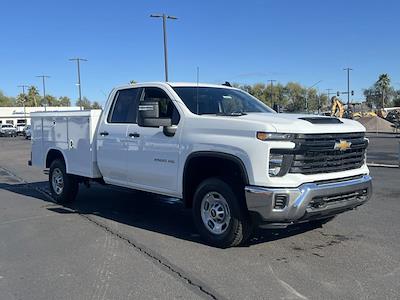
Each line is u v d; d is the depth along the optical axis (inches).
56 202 389.1
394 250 239.9
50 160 401.7
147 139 286.7
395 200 375.6
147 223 309.7
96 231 290.0
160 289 191.9
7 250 251.4
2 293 191.5
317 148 229.9
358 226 290.0
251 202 225.9
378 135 1930.4
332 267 214.7
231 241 242.5
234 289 189.9
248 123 231.3
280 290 187.8
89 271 215.6
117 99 322.3
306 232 276.4
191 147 256.4
